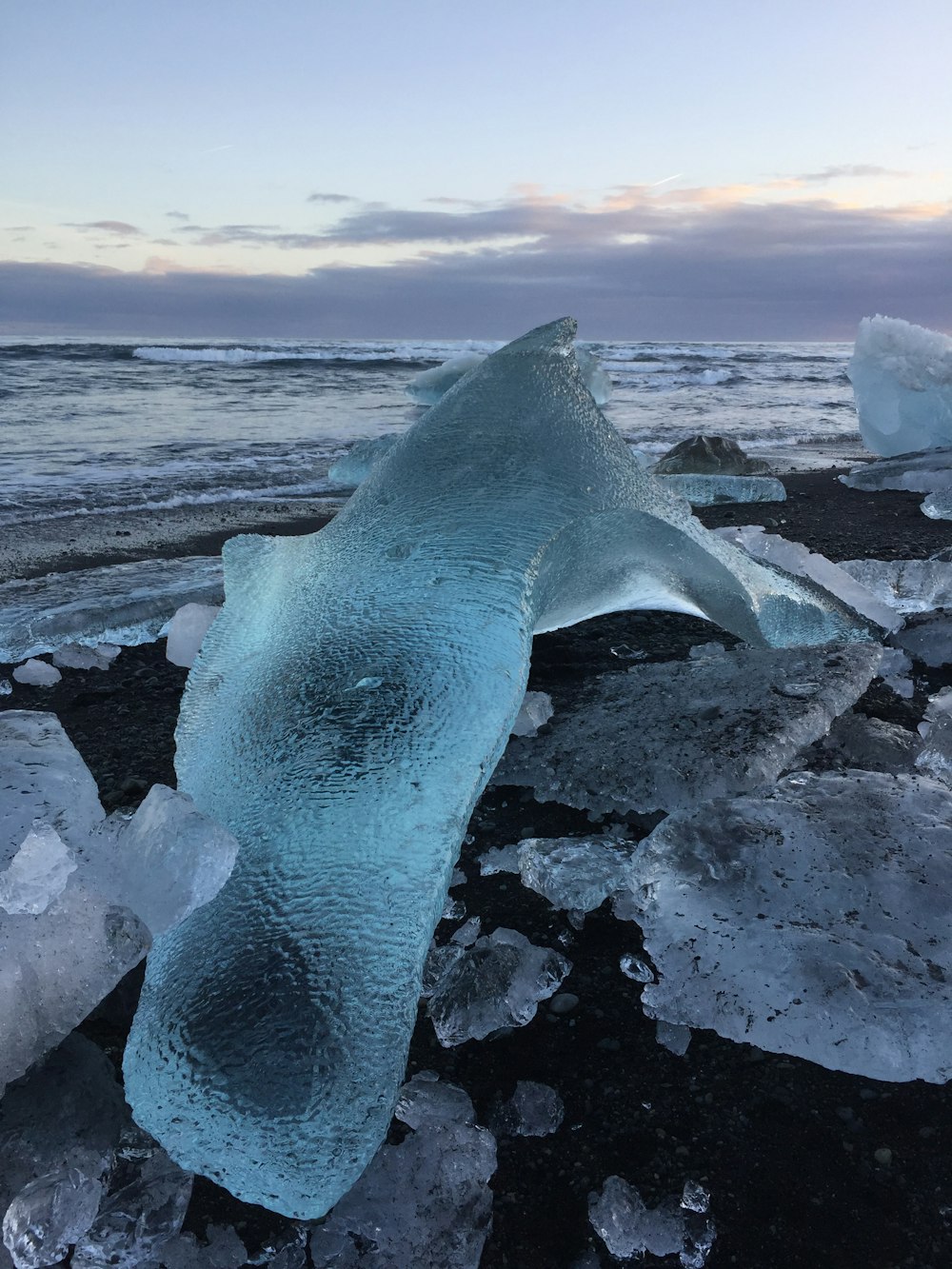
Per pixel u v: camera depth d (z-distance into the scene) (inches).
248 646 93.8
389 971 55.9
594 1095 59.1
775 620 116.2
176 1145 51.1
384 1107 51.9
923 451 293.0
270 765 69.3
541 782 91.5
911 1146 54.9
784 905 70.0
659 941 69.4
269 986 53.7
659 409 494.9
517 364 115.6
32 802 69.6
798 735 92.6
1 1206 50.7
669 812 85.7
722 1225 50.8
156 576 158.9
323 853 60.6
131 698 118.0
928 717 103.3
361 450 264.4
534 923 74.6
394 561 92.2
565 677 118.8
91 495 239.3
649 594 116.8
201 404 468.4
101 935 59.4
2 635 128.6
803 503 235.1
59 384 540.1
